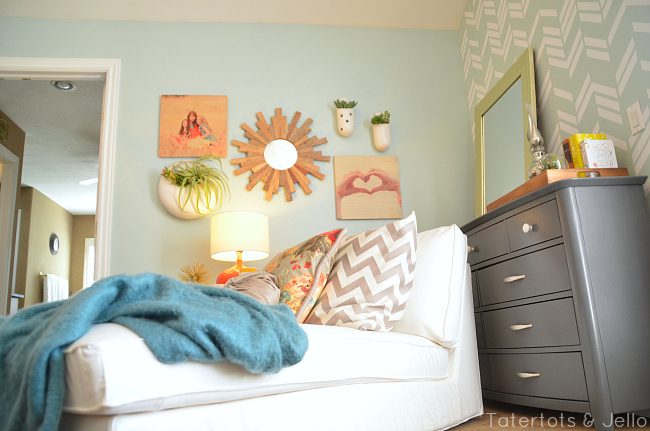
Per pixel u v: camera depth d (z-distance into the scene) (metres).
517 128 2.91
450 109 3.66
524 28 2.92
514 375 2.05
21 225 6.91
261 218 2.91
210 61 3.50
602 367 1.64
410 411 1.52
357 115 3.56
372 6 3.56
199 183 3.16
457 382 1.80
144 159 3.29
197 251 3.20
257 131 3.41
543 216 1.91
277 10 3.53
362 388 1.39
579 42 2.42
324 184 3.40
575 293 1.73
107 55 3.43
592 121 2.33
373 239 1.78
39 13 3.39
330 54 3.63
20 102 4.63
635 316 1.72
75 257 8.47
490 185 3.19
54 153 5.91
